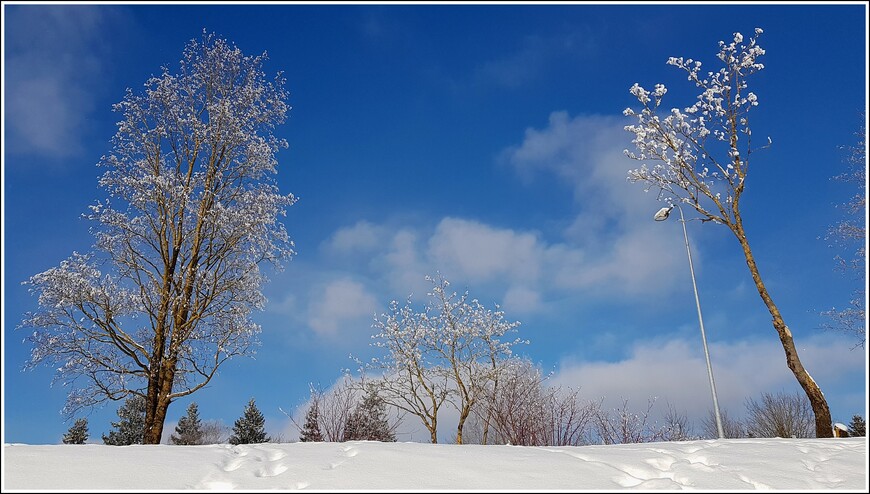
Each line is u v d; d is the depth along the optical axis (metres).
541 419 17.72
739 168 12.81
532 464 6.55
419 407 18.33
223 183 15.44
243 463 6.57
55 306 12.70
